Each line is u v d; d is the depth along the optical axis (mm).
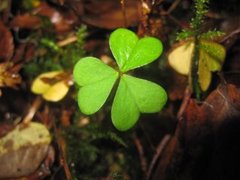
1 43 150
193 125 122
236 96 118
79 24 156
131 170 137
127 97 103
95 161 139
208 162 117
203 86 124
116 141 140
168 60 128
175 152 124
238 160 114
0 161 127
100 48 155
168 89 138
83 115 143
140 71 142
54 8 157
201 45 123
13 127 136
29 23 157
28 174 126
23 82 151
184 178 120
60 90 139
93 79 105
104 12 149
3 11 156
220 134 117
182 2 147
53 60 153
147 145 137
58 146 134
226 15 144
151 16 133
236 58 140
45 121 143
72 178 125
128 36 108
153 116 138
